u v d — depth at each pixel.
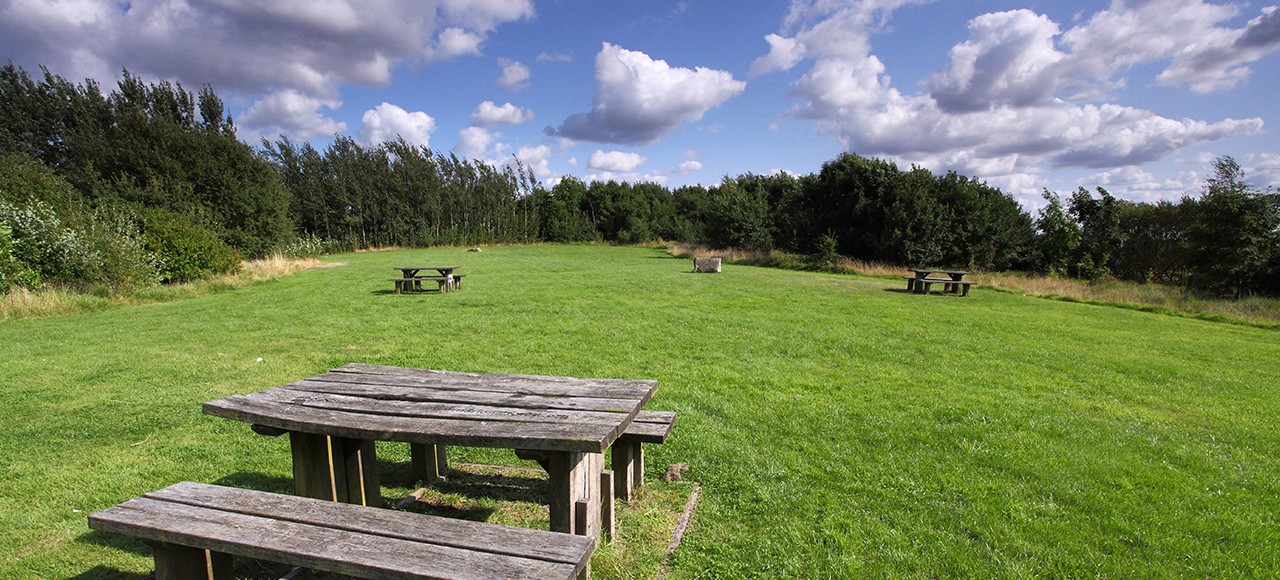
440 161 50.53
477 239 49.09
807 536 3.32
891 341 9.34
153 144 25.41
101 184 23.27
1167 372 7.77
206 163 25.34
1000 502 3.73
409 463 4.45
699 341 9.09
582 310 12.27
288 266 22.81
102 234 14.61
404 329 10.09
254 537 2.24
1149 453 4.70
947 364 7.84
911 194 27.95
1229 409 6.10
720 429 5.09
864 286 18.62
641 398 3.28
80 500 3.75
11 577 2.92
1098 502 3.75
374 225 44.81
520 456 2.90
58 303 12.08
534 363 7.58
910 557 3.09
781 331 10.05
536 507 3.71
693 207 54.41
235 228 25.30
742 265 28.70
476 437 2.69
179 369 7.23
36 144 32.50
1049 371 7.61
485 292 15.60
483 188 51.81
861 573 2.96
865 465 4.32
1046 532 3.37
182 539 2.28
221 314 11.84
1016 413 5.66
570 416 2.94
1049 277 23.28
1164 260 24.08
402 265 26.05
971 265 26.42
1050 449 4.70
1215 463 4.50
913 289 18.05
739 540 3.27
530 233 52.69
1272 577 2.96
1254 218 18.83
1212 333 11.52
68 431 5.00
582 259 31.33
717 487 3.96
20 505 3.67
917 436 4.96
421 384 3.62
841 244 30.42
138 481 4.04
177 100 37.69
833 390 6.39
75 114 33.00
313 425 2.90
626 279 19.39
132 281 14.49
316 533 2.28
